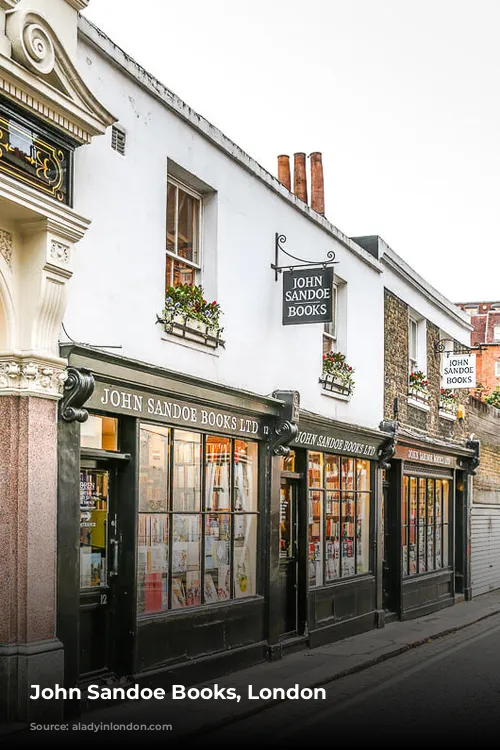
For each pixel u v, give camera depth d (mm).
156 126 10250
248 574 12227
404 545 18734
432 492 20875
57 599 8328
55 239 8234
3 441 8023
